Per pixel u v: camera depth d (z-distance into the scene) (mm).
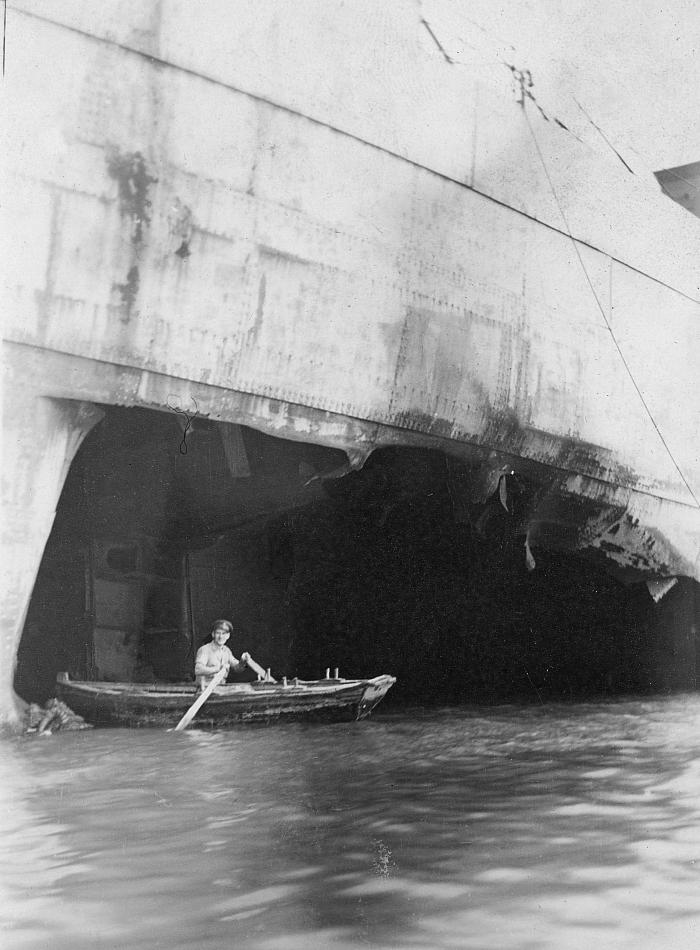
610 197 13234
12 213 8273
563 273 12625
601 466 13242
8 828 5590
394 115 10641
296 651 14211
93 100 8594
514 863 4777
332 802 6211
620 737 9289
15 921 4074
